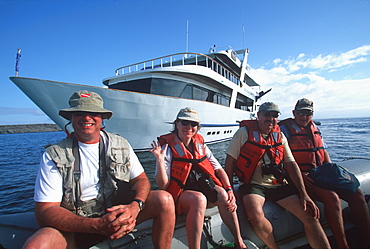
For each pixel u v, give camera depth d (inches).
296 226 78.7
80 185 55.1
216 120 373.4
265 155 80.8
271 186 80.4
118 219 47.5
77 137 57.0
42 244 42.5
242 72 469.7
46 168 51.5
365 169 105.8
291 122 105.0
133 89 308.3
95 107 55.5
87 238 54.4
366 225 74.0
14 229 64.1
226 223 67.7
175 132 81.8
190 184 73.6
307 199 71.6
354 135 703.7
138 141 278.4
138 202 54.6
